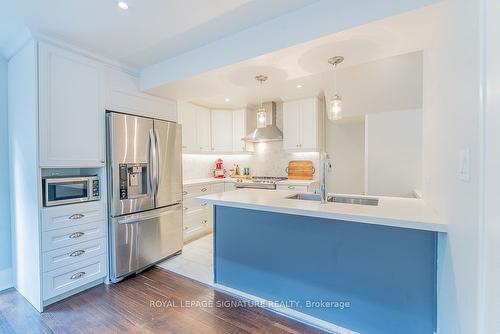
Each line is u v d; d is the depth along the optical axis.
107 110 2.46
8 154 2.38
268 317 1.91
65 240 2.14
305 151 4.18
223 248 2.36
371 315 1.68
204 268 2.78
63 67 2.12
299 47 1.72
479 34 0.81
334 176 4.45
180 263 2.92
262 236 2.12
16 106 2.22
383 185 2.96
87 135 2.28
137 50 2.29
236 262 2.29
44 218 2.01
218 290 2.31
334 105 2.06
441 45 1.30
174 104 3.17
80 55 2.24
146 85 2.68
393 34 1.54
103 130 2.41
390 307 1.62
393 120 2.93
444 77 1.25
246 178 4.65
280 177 4.74
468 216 0.92
